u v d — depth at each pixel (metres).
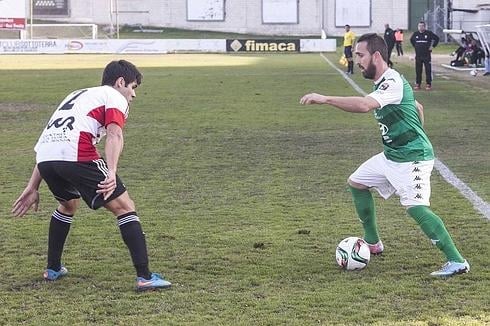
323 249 19.17
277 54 131.38
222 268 17.61
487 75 80.06
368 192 18.16
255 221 22.23
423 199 16.95
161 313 14.66
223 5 168.25
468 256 18.28
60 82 73.06
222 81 73.00
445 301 15.14
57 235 16.86
